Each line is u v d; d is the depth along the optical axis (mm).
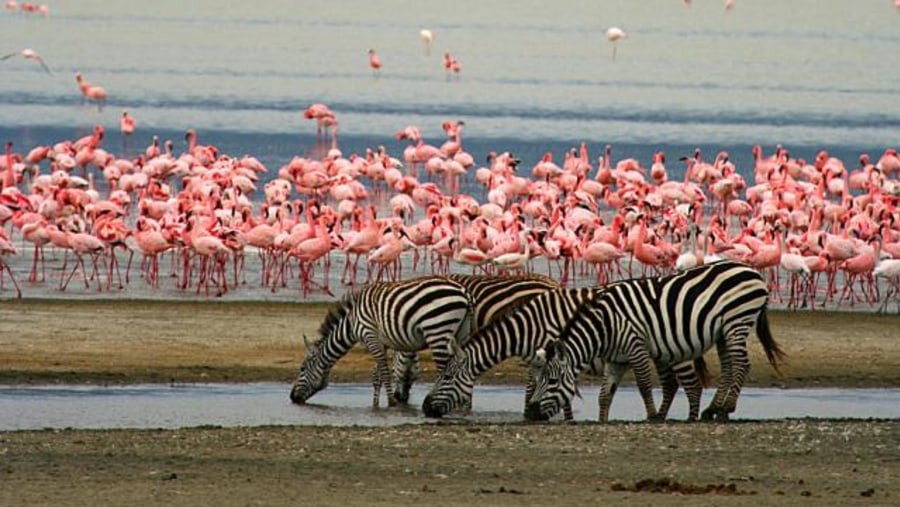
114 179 132250
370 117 192500
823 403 66875
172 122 184625
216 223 94562
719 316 60344
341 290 92875
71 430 56156
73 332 76312
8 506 43312
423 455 52094
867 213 113375
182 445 53406
